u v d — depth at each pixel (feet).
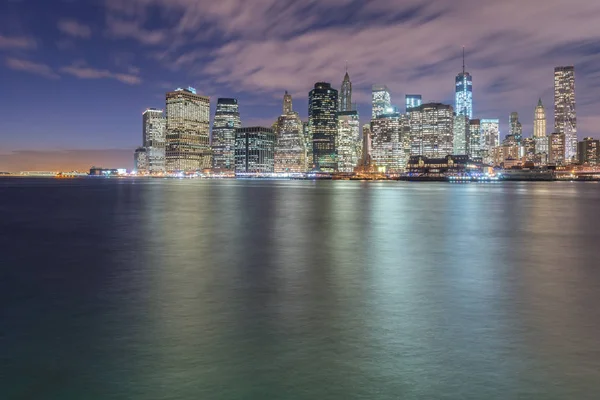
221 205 260.21
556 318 50.88
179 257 90.74
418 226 151.53
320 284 67.46
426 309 54.34
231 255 92.99
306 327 48.03
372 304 56.59
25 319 51.39
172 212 208.54
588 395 33.76
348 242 112.88
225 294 61.62
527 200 329.31
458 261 86.79
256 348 42.37
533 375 36.76
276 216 187.52
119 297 60.34
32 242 113.09
